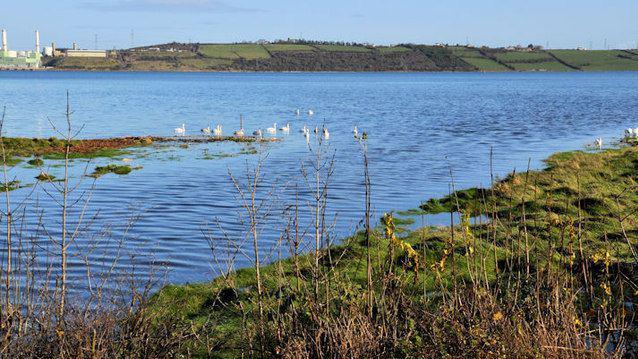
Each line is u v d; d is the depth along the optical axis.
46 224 23.20
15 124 68.12
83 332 8.29
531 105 109.88
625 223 20.64
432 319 8.80
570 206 23.55
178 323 11.27
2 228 21.84
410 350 8.27
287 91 168.75
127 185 32.16
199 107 103.12
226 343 10.83
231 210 26.17
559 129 65.69
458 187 32.12
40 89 161.88
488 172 36.97
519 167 38.47
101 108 96.81
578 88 186.38
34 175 34.41
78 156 42.22
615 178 30.95
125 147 47.78
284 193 30.03
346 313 8.77
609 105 109.31
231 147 49.09
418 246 17.38
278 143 52.25
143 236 21.86
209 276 17.16
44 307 8.92
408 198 29.16
